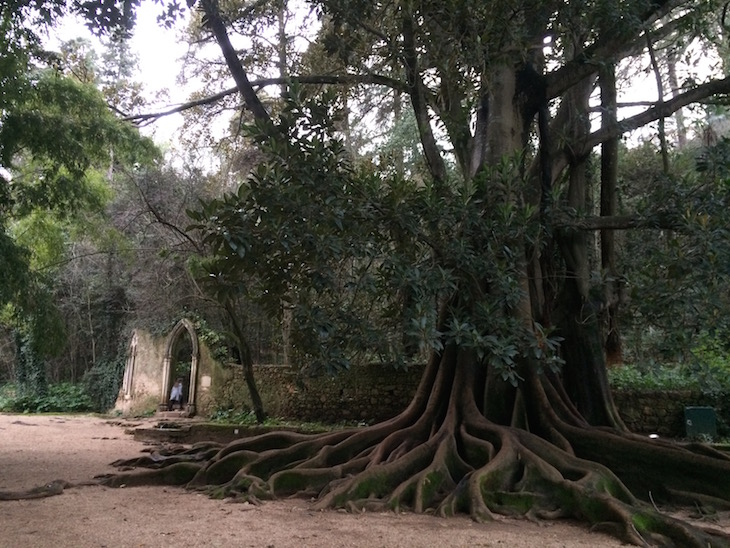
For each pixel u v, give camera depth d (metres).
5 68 9.84
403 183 6.94
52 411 24.02
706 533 5.75
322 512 6.49
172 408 20.39
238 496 7.31
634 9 8.66
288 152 6.59
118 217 21.95
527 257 8.86
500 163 7.63
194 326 19.83
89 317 25.81
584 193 10.11
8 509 6.55
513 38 8.14
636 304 7.09
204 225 6.54
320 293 6.89
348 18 8.73
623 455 7.66
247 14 12.04
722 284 6.72
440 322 8.74
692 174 9.83
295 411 15.90
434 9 8.10
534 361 8.43
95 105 11.47
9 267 9.50
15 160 13.76
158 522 6.02
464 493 6.66
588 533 5.90
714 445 10.46
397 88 10.37
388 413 14.80
